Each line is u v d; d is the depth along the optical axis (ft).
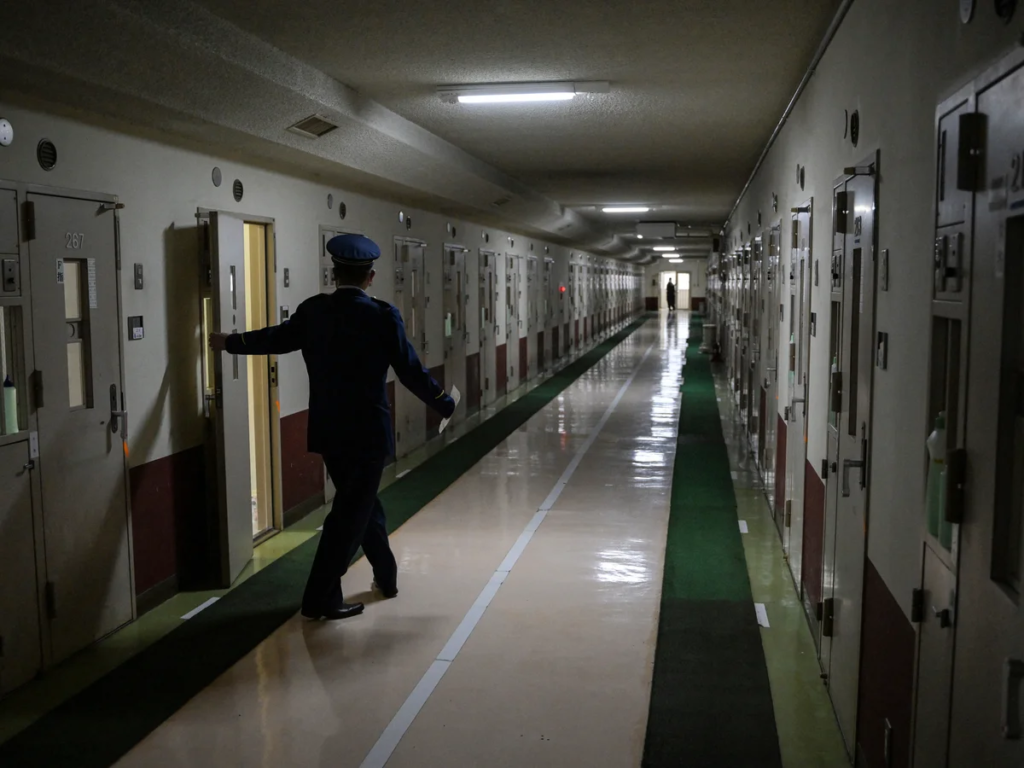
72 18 11.17
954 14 7.14
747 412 32.22
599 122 22.57
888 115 9.57
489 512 22.45
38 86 12.55
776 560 18.74
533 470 27.55
